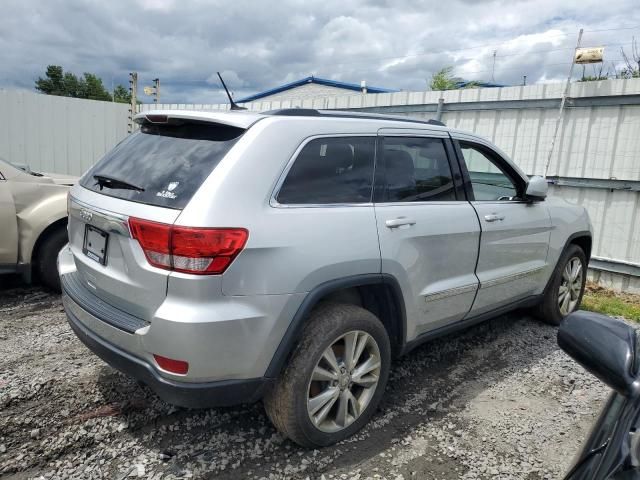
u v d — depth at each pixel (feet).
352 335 9.15
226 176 7.82
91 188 9.55
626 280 21.62
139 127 10.66
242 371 7.88
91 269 8.97
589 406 11.21
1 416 9.65
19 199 15.57
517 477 8.68
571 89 21.79
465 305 11.92
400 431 9.89
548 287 15.51
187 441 9.25
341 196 9.21
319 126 9.20
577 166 22.15
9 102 30.66
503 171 13.56
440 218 10.82
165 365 7.59
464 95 24.89
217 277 7.40
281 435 9.55
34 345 12.90
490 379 12.33
